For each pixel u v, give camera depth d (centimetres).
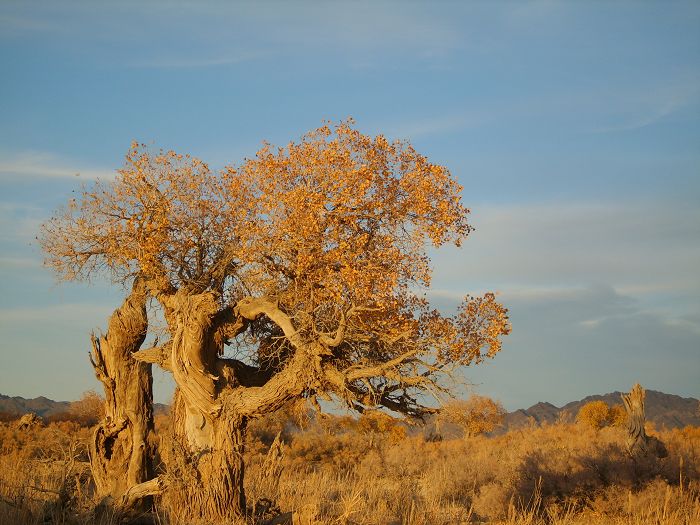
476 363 1590
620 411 4062
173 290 1797
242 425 1596
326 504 1695
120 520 1507
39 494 1552
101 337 1953
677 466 2011
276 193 1570
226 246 1731
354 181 1535
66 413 4741
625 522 1692
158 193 1783
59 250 1847
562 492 1952
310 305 1594
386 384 1680
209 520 1468
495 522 1773
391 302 1564
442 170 1602
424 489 2392
